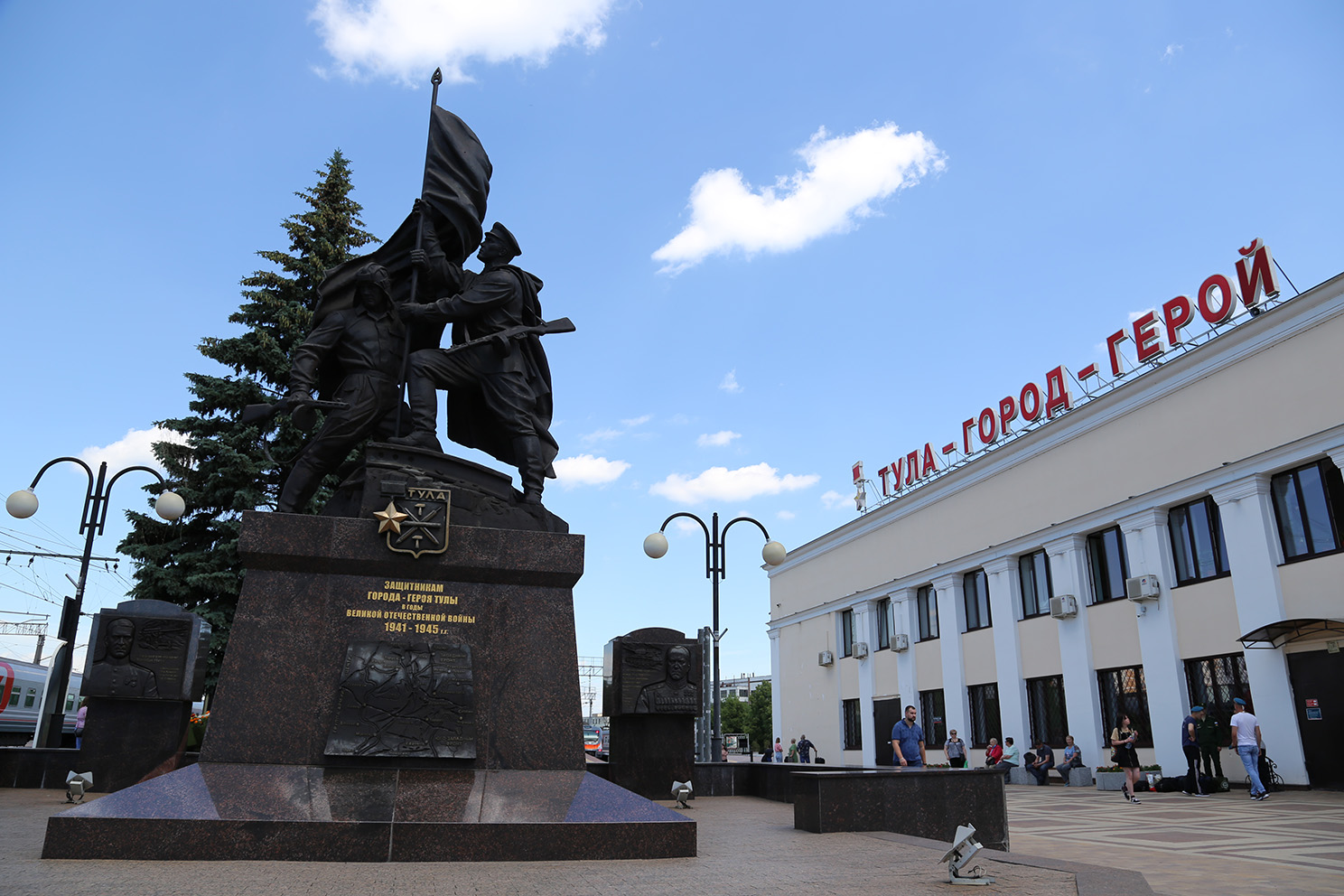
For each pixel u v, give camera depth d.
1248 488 16.91
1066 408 22.91
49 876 4.05
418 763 5.61
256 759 5.48
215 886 3.93
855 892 4.16
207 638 10.59
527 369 8.05
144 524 19.25
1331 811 12.12
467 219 7.99
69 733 23.91
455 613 6.25
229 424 20.00
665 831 5.14
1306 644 15.63
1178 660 18.31
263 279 21.03
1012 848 8.73
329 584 6.08
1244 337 17.28
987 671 24.58
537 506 7.43
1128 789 15.10
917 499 28.31
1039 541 22.59
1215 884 6.42
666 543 15.34
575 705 6.23
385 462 6.68
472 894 3.93
